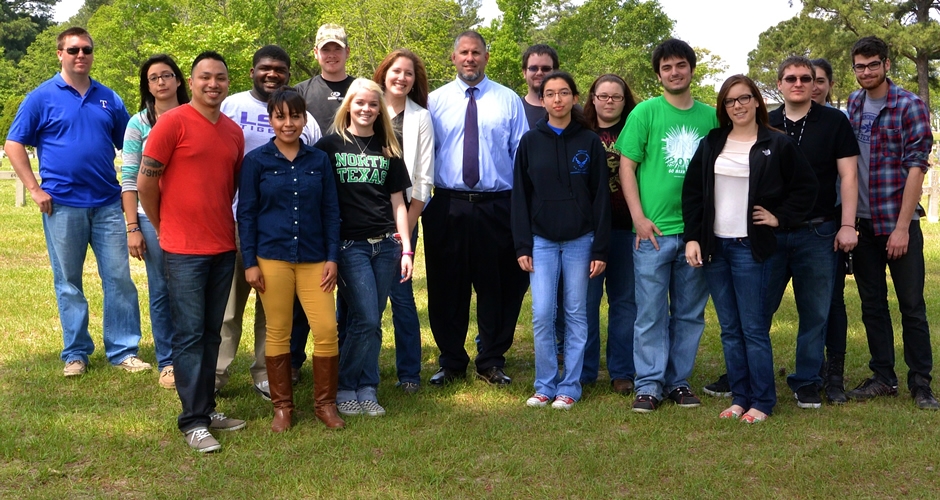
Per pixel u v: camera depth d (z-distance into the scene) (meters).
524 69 5.83
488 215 5.16
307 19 38.81
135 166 4.96
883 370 4.99
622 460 3.92
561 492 3.60
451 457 3.96
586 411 4.69
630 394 5.07
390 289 5.08
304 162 4.24
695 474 3.79
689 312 4.79
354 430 4.34
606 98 5.02
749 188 4.38
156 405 4.73
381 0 35.03
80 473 3.75
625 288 5.11
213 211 4.10
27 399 4.77
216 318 4.23
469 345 6.43
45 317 6.79
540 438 4.25
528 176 4.82
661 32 41.34
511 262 5.33
